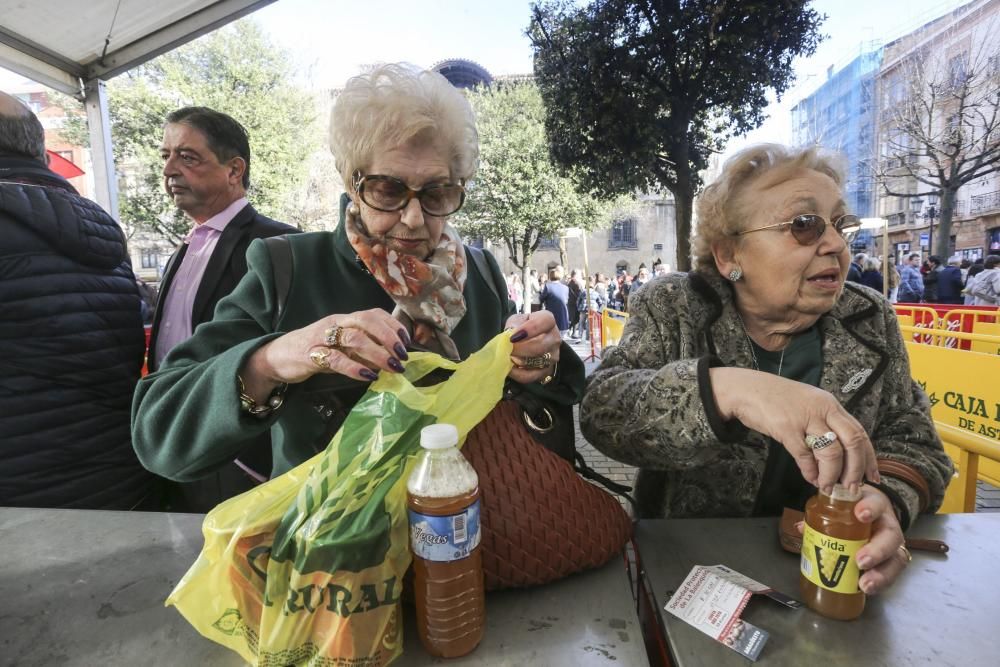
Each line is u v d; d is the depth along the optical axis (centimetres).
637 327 142
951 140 1661
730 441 97
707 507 137
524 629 81
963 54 1641
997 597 89
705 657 77
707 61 737
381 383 78
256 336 112
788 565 99
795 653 77
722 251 135
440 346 116
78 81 380
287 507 74
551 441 111
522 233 2023
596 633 80
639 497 154
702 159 862
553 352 99
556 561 87
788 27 696
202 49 1541
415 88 111
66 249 162
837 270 123
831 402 85
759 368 139
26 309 154
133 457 184
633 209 2616
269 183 1589
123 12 327
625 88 766
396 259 113
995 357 307
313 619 68
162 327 223
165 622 88
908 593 90
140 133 1473
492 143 1786
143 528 119
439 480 70
